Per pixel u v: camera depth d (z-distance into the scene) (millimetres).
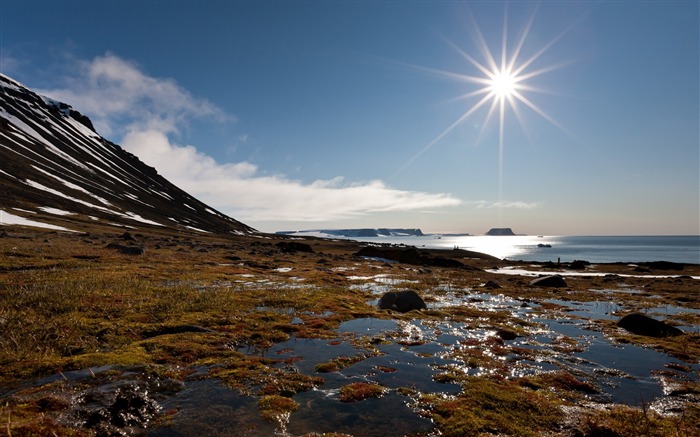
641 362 13891
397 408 9359
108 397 9023
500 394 10234
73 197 123875
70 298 19109
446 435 8125
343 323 19359
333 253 97000
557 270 72625
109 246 49500
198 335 14922
